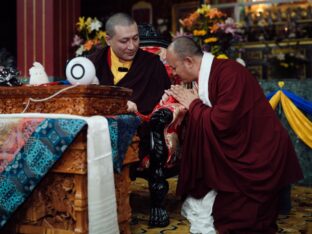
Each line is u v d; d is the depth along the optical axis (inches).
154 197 112.9
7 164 85.0
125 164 96.0
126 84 126.9
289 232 107.7
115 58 131.6
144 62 130.6
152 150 112.0
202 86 106.0
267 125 103.0
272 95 179.8
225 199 101.2
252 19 369.7
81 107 82.6
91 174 79.9
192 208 106.8
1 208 84.9
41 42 259.3
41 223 88.1
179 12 443.5
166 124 112.1
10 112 90.0
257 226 99.5
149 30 157.3
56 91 83.1
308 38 349.4
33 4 260.4
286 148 103.3
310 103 172.9
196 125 103.0
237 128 100.2
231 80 102.6
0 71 99.1
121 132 90.0
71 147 81.5
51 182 86.5
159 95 129.3
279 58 353.4
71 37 271.1
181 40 109.5
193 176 104.0
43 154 81.2
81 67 88.4
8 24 456.8
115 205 86.5
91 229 80.7
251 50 362.6
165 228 110.3
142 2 467.2
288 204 128.7
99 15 501.0
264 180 98.6
